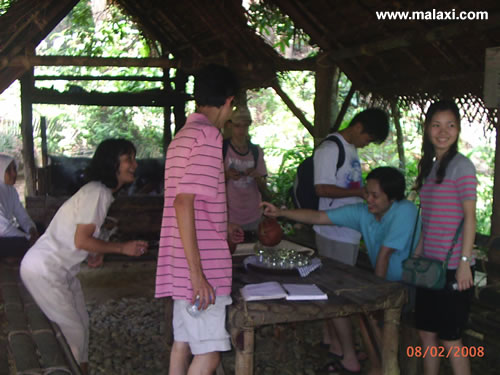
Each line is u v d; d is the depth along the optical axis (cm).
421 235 320
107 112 1188
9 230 424
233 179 480
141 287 596
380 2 473
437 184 301
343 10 519
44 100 789
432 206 304
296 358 399
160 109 1169
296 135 1196
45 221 747
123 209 772
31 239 449
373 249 348
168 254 260
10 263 418
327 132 623
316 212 362
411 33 457
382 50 501
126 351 417
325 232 396
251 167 504
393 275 336
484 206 800
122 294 570
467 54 454
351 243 390
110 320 486
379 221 340
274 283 284
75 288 328
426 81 498
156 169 853
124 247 303
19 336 277
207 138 242
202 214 251
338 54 564
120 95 810
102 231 352
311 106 1261
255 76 678
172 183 256
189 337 255
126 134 1159
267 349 413
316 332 454
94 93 802
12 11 601
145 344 431
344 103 611
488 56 388
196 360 261
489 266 402
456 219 295
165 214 263
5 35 620
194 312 251
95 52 1031
